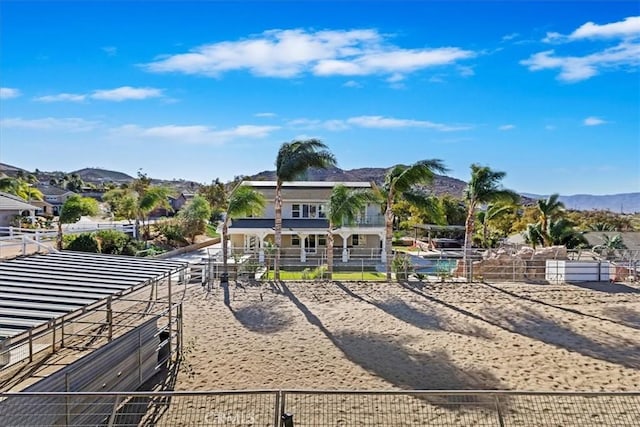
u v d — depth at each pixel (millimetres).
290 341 14898
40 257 14250
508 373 12367
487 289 22969
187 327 16234
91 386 9484
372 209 36812
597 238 40781
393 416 9570
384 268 31141
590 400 10352
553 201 38344
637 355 13867
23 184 75188
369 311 18750
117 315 13664
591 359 13500
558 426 9211
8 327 7402
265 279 24828
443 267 27969
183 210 49344
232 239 37938
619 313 18719
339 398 10336
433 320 17531
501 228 53812
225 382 11617
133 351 11055
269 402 10203
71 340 11125
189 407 9945
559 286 23734
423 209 26328
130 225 44438
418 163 25109
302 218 38281
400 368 12664
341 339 15148
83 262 13711
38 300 9070
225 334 15523
